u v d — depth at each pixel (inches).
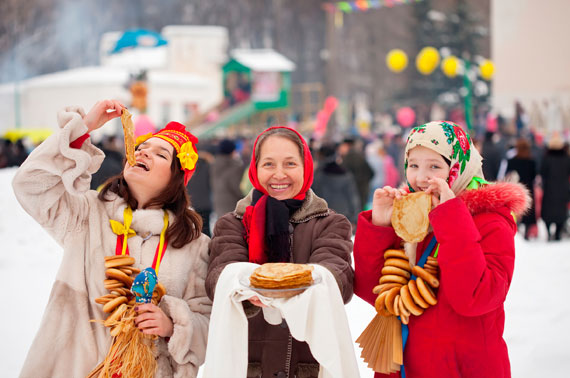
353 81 2389.3
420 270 104.0
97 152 111.7
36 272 318.7
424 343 104.0
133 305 108.3
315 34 2509.8
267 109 1402.6
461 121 1533.0
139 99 970.7
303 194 118.3
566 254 371.2
